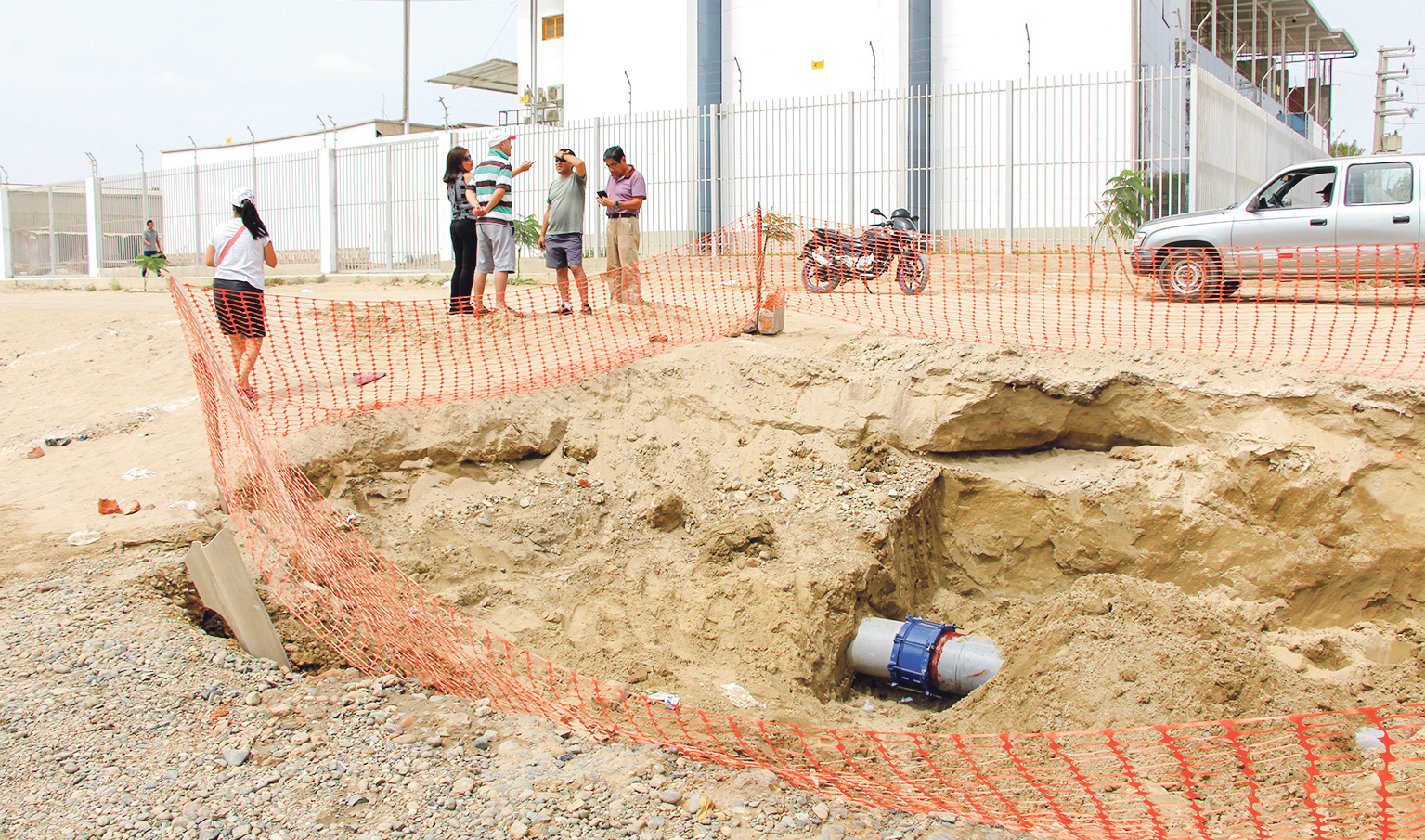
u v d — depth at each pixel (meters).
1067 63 17.75
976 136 15.30
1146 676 4.61
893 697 5.91
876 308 9.59
